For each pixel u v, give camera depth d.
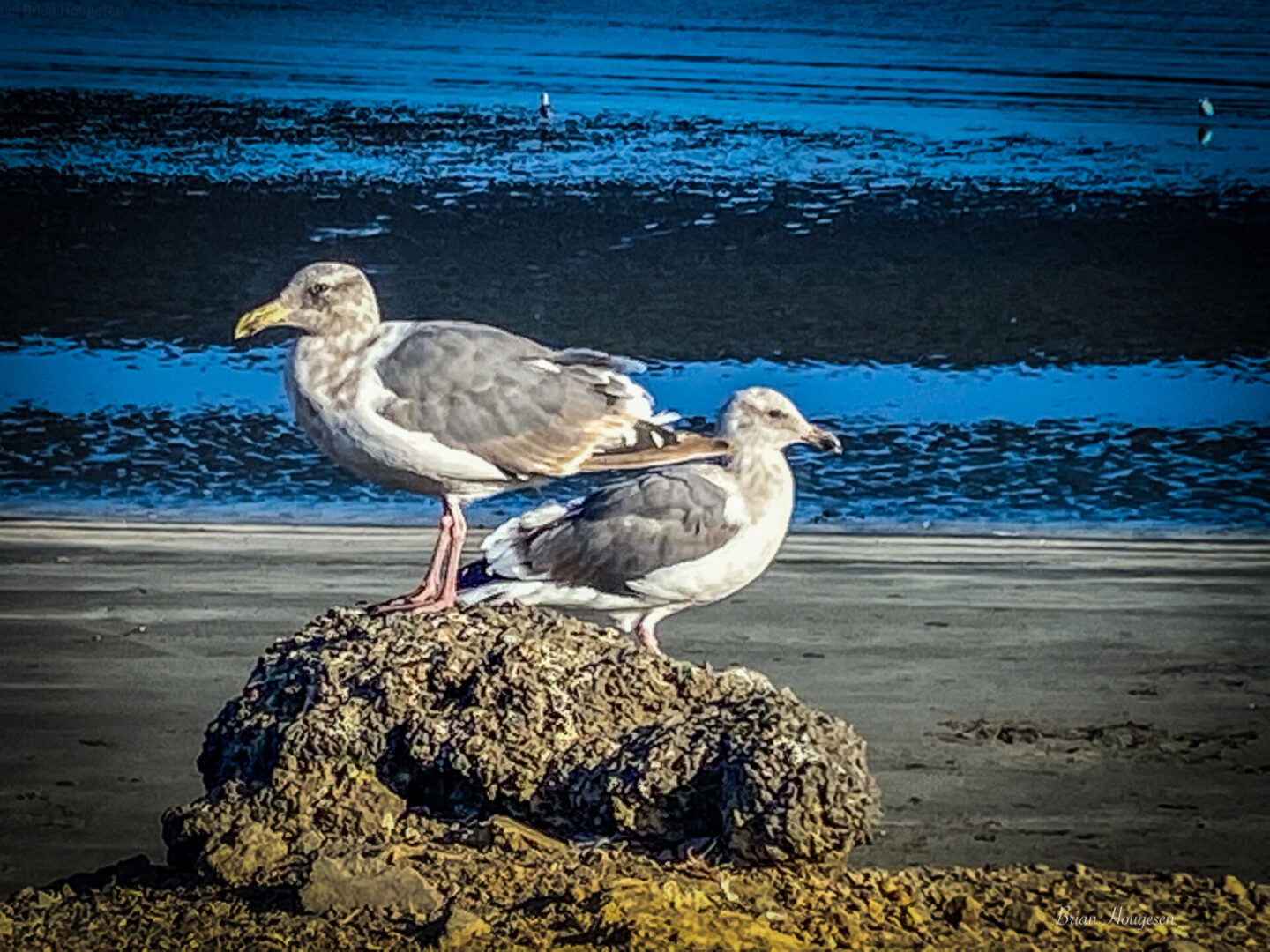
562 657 8.53
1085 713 11.91
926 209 25.58
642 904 7.20
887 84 32.38
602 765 8.09
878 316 22.03
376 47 33.66
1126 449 18.30
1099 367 20.69
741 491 11.14
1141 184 27.02
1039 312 22.30
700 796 7.98
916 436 18.42
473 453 10.58
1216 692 12.39
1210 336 21.84
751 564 11.16
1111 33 37.12
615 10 37.72
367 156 26.83
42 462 17.06
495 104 29.70
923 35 36.38
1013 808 10.45
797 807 7.72
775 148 27.94
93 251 22.98
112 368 19.67
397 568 14.76
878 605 13.95
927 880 8.38
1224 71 34.09
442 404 10.54
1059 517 16.56
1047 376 20.33
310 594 14.02
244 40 33.62
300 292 10.52
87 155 26.28
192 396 18.91
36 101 28.58
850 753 7.89
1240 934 7.92
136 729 11.41
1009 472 17.62
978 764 11.05
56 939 7.38
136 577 14.30
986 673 12.59
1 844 9.81
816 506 16.52
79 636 12.96
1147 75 33.56
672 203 25.34
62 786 10.56
